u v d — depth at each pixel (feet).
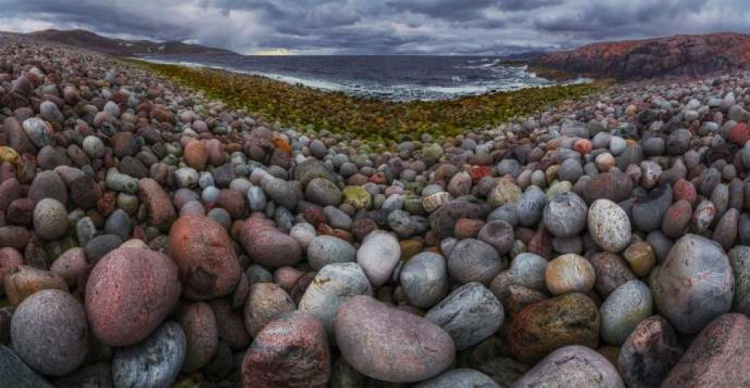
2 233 7.18
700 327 6.07
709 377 5.11
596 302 6.98
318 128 18.81
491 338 6.83
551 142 11.64
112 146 9.91
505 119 21.98
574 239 7.72
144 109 13.29
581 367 5.45
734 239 7.01
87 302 5.74
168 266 6.26
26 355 5.33
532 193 8.39
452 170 11.40
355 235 9.09
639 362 5.87
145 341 5.88
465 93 40.68
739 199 7.38
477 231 8.34
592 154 10.28
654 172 8.61
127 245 7.10
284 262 7.88
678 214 7.18
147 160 9.92
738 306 6.15
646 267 7.04
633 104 17.11
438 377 5.90
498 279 7.36
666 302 6.30
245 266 7.94
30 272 6.32
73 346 5.46
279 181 9.55
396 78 65.51
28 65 14.52
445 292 7.56
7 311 5.87
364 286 7.19
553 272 6.96
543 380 5.47
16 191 7.72
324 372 5.89
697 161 8.92
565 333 6.24
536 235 7.97
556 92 32.01
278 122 18.34
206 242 6.63
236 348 6.90
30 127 8.71
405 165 12.88
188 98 19.71
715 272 6.05
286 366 5.75
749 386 4.95
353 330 5.96
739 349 5.23
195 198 9.37
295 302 7.26
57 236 7.64
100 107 12.29
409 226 9.20
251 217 8.75
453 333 6.48
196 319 6.41
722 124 11.10
